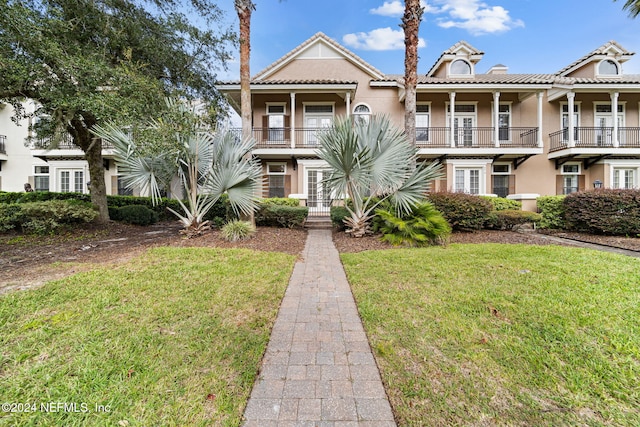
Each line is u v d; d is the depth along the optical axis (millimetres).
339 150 6238
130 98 6168
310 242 7082
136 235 7883
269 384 1970
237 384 1959
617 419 1631
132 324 2693
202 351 2324
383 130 6754
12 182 14727
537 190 13211
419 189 6691
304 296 3555
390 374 2045
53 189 14625
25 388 1885
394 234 6520
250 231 7129
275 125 13398
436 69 14664
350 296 3543
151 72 8219
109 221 9594
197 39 8109
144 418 1676
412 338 2473
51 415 1684
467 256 4879
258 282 3881
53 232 7441
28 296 3209
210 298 3318
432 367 2102
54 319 2732
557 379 1941
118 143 6062
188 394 1862
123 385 1923
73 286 3539
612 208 7109
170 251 5383
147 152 5652
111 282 3705
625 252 5742
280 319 2934
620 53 13141
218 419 1677
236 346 2402
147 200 12531
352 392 1890
